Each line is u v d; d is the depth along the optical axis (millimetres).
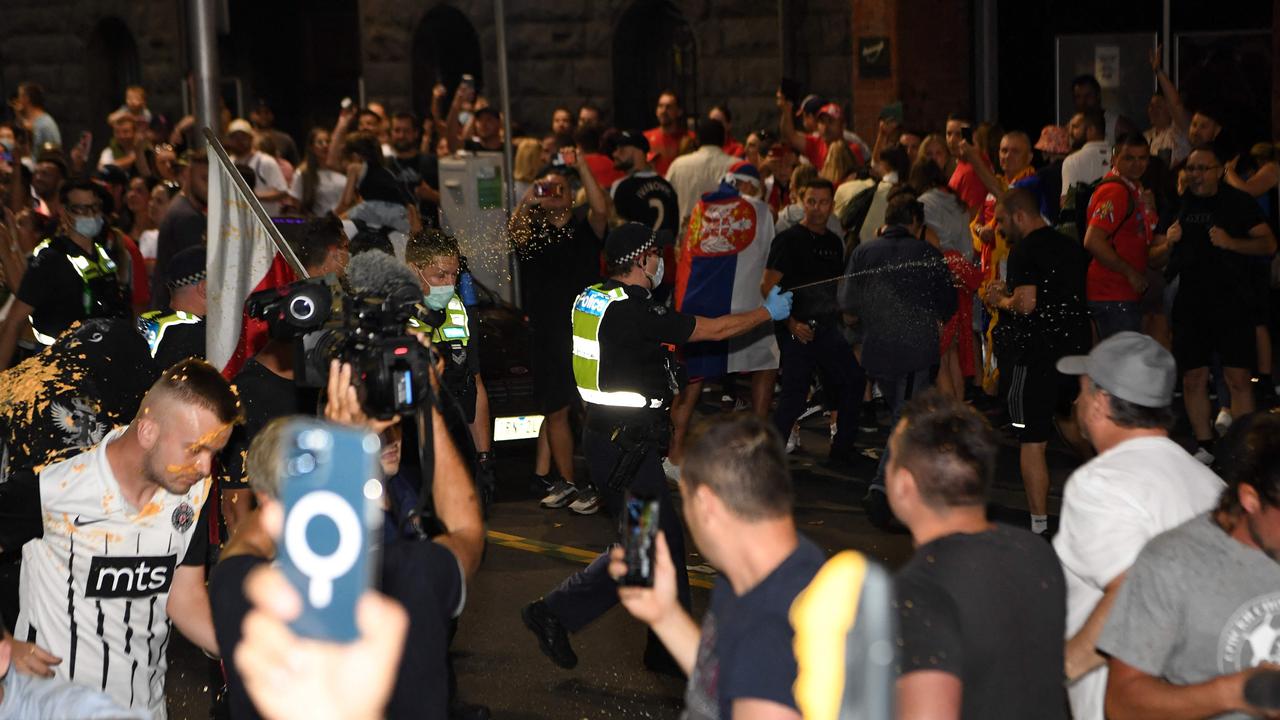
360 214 9500
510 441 9109
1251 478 3119
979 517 3154
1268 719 3076
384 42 20000
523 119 18953
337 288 4262
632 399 5910
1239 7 13789
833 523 8242
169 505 3920
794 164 12430
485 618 6863
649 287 6125
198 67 9672
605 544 8047
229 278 5941
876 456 9750
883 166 10984
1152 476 3604
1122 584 3262
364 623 2020
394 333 3311
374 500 1988
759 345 9266
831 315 9008
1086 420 3816
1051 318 7316
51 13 22500
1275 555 3160
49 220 10156
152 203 11336
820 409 11055
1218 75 13930
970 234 10633
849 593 2725
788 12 16219
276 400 5004
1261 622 3139
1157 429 3730
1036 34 14695
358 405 3221
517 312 9594
